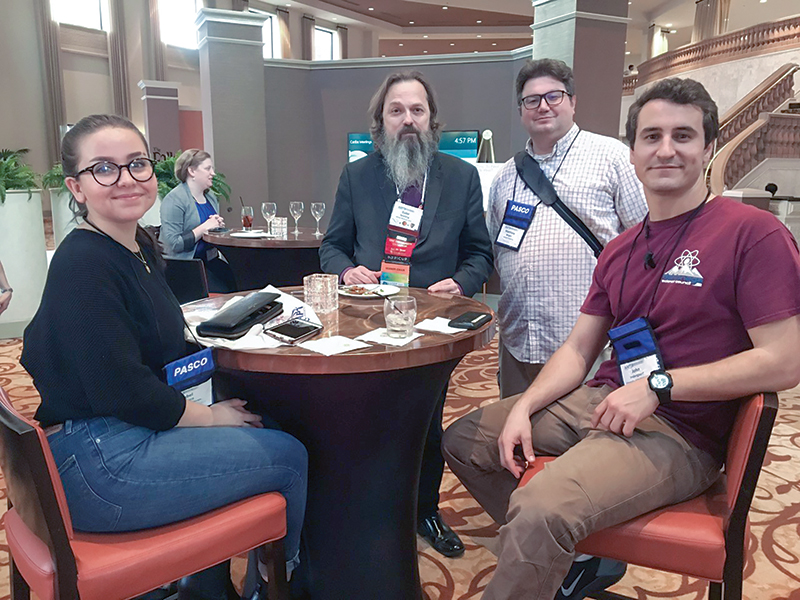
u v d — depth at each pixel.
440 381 1.64
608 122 4.40
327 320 1.67
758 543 2.09
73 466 1.25
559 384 1.65
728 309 1.37
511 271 2.22
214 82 5.88
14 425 1.06
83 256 1.28
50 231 11.24
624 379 1.48
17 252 4.65
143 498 1.26
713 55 13.23
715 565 1.23
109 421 1.29
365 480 1.62
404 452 1.65
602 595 1.66
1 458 1.16
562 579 1.26
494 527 2.23
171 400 1.31
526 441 1.55
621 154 2.11
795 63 11.29
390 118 2.21
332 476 1.62
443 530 2.11
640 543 1.27
